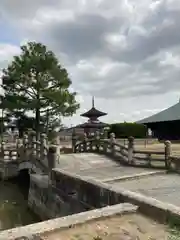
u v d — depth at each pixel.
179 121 34.62
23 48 31.17
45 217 12.08
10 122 32.78
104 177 11.42
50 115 31.67
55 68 30.59
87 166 14.62
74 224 5.60
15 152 21.48
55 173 11.45
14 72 29.52
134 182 10.55
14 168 19.59
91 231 5.32
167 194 8.52
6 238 4.81
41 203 12.74
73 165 14.89
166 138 36.53
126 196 7.02
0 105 30.30
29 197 14.59
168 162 13.12
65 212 10.18
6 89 30.89
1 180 19.62
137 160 14.79
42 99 30.61
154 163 14.77
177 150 22.06
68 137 35.88
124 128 34.06
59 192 10.88
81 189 9.18
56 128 33.00
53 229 5.32
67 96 30.53
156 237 5.05
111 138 17.91
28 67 29.64
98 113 32.72
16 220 12.35
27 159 17.47
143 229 5.43
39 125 31.50
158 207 6.00
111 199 7.56
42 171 14.31
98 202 8.14
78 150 22.06
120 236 5.11
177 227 5.49
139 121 38.81
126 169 13.63
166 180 10.88
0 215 12.95
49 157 12.62
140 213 6.32
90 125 31.30
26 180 19.48
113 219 5.95
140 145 29.42
